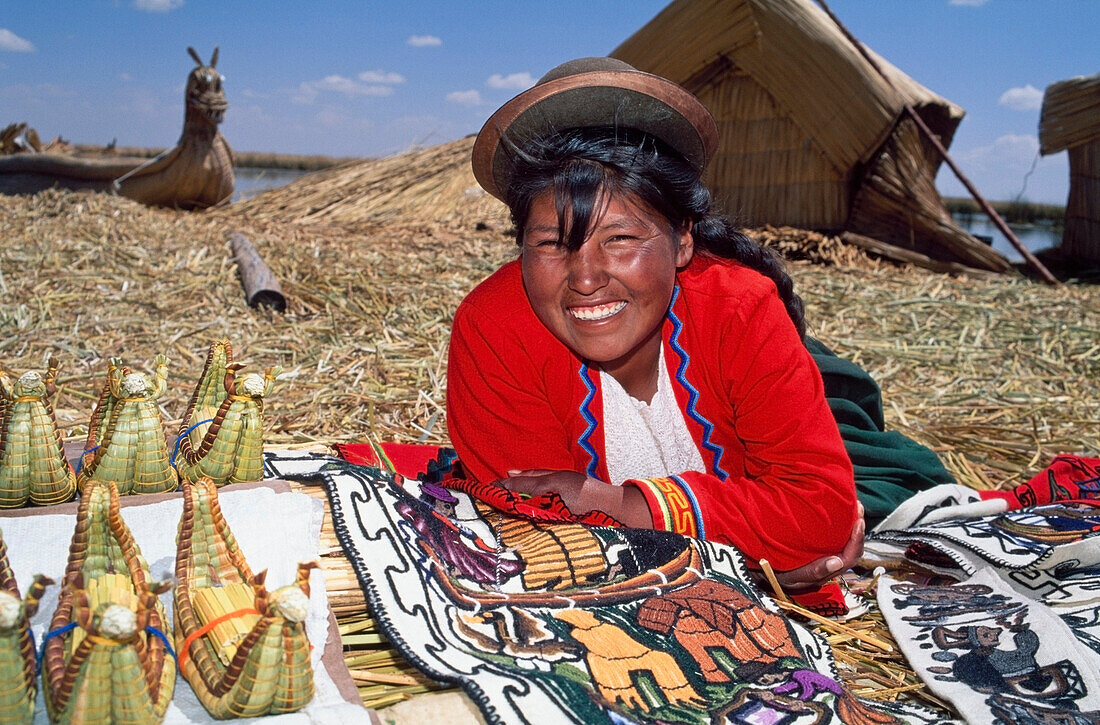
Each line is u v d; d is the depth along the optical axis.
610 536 1.86
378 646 1.60
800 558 2.03
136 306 5.07
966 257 7.61
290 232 7.80
